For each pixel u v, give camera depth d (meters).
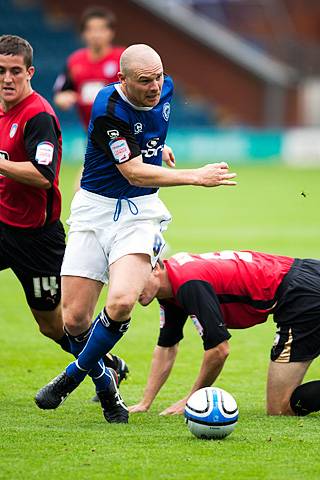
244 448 14.60
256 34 112.06
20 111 17.97
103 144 16.22
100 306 30.33
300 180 81.12
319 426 16.36
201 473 13.27
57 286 19.34
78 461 13.82
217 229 50.47
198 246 42.75
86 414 17.48
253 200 68.12
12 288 33.78
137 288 16.09
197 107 107.56
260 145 99.94
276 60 108.31
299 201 67.00
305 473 13.29
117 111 16.05
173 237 46.62
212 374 16.98
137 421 16.80
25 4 108.94
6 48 17.67
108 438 15.24
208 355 16.81
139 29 106.00
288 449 14.55
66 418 17.05
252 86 107.44
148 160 16.80
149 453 14.27
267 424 16.48
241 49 106.94
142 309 30.31
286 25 112.50
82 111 35.97
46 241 19.06
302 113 108.31
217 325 16.75
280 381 17.45
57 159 17.86
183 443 14.93
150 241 16.42
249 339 25.66
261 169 91.62
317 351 17.55
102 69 35.19
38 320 19.83
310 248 41.88
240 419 16.97
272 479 13.02
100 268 16.80
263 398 19.12
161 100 16.61
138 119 16.25
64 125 100.94
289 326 17.53
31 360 22.77
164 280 17.06
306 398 17.09
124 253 16.31
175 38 106.25
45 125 17.73
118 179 16.58
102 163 16.55
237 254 17.98
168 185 16.00
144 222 16.64
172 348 18.05
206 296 16.88
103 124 16.09
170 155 18.70
